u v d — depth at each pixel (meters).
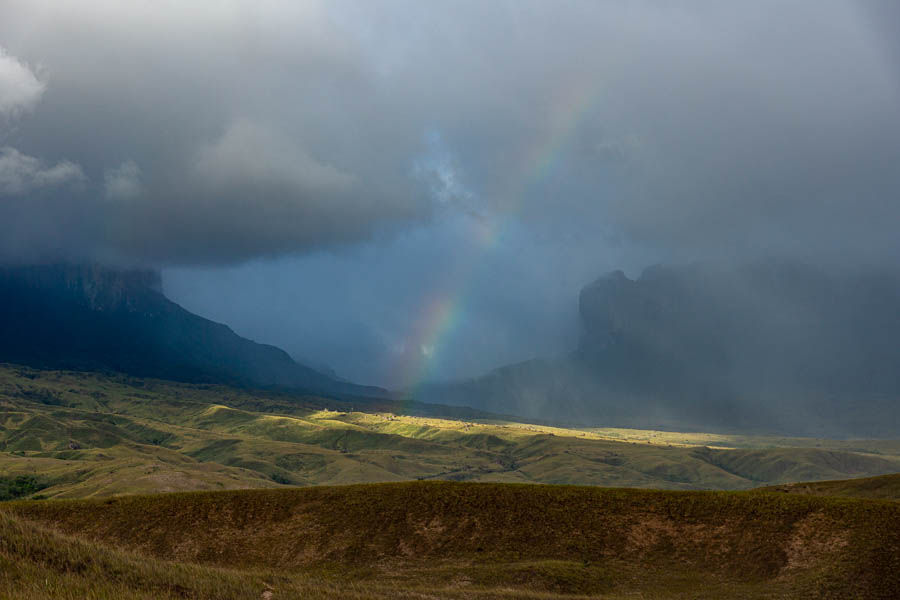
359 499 106.44
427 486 110.56
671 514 98.12
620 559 89.75
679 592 79.69
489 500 104.50
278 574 55.31
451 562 90.12
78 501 107.56
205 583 42.00
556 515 99.81
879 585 73.56
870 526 85.00
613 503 102.62
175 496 108.81
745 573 83.38
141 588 38.22
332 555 92.38
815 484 143.88
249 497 108.19
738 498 99.44
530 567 83.94
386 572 86.94
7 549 37.91
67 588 34.28
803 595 73.62
